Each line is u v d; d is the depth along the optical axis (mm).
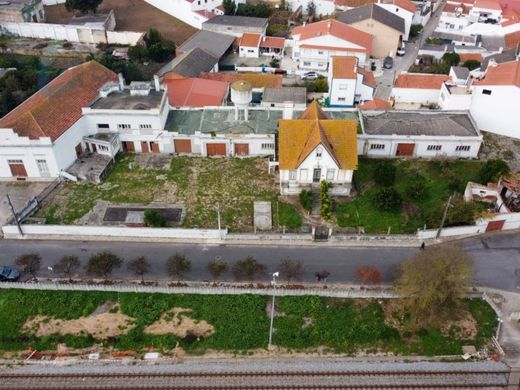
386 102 83625
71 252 59875
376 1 123750
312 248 60281
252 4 127000
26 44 112688
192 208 65750
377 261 58562
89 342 50375
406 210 64812
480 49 104875
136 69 96938
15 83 89875
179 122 76938
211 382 47531
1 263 58312
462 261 50281
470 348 50031
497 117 78125
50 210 65438
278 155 67812
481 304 53719
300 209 65438
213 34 109562
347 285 55656
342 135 65750
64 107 71938
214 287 54344
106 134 74438
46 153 67750
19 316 52531
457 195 67250
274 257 59031
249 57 107625
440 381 47531
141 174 71875
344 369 48375
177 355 49562
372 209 65188
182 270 54969
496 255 59375
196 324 51812
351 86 85812
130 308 53000
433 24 126375
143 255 59438
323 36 98625
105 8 134625
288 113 73500
